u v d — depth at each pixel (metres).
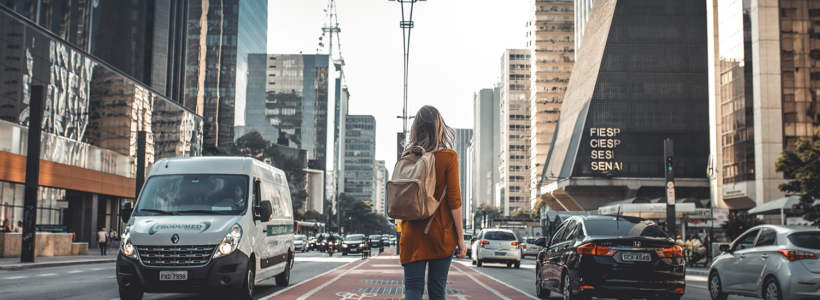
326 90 180.25
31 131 23.25
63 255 31.34
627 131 88.69
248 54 137.50
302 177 135.12
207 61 124.75
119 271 9.09
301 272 19.86
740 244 11.77
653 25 90.69
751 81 60.16
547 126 138.88
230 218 9.71
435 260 3.51
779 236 10.41
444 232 3.49
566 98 106.06
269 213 10.17
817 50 59.09
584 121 89.38
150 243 9.04
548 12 142.12
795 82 58.78
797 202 31.19
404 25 29.61
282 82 180.00
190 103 123.38
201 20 125.44
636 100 89.31
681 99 89.31
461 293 12.27
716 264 12.18
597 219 10.53
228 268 9.16
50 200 37.88
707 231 38.78
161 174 10.56
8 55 33.41
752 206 61.22
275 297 10.84
